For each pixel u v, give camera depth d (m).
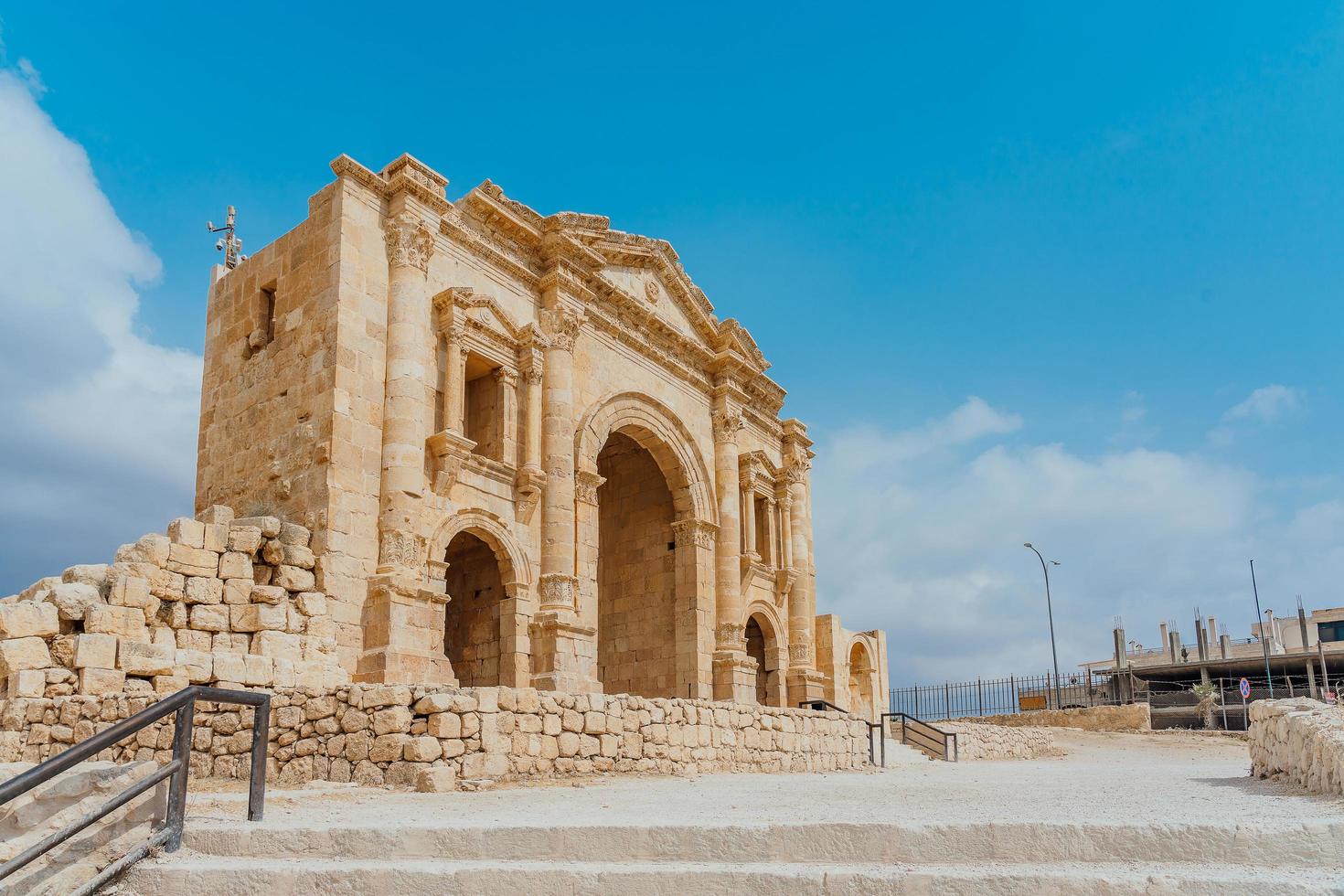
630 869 8.81
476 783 19.00
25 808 9.48
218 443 32.72
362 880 9.03
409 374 30.64
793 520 49.16
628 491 45.44
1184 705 88.75
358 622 28.56
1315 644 102.88
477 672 35.78
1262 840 8.66
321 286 30.69
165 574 24.70
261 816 11.26
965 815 11.16
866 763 33.44
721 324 46.19
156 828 10.12
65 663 22.38
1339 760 12.02
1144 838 8.80
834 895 8.27
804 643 47.81
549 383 35.84
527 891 8.75
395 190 31.97
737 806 13.91
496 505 33.34
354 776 19.52
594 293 39.22
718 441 44.97
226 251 42.84
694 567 42.28
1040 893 7.95
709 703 26.64
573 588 34.94
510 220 35.53
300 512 29.19
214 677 24.22
